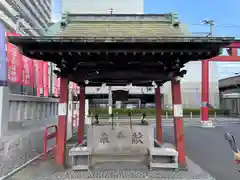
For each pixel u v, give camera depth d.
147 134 7.26
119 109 38.81
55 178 5.87
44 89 10.88
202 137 15.11
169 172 6.36
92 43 5.67
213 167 7.33
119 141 7.21
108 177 5.90
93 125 7.28
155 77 7.41
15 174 6.28
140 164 7.00
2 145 6.09
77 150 6.54
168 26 6.67
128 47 5.86
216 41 5.60
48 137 8.36
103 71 7.17
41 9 44.38
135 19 6.77
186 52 5.94
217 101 47.03
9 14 25.45
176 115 6.91
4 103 6.86
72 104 15.01
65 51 5.91
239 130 19.70
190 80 46.38
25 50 5.89
